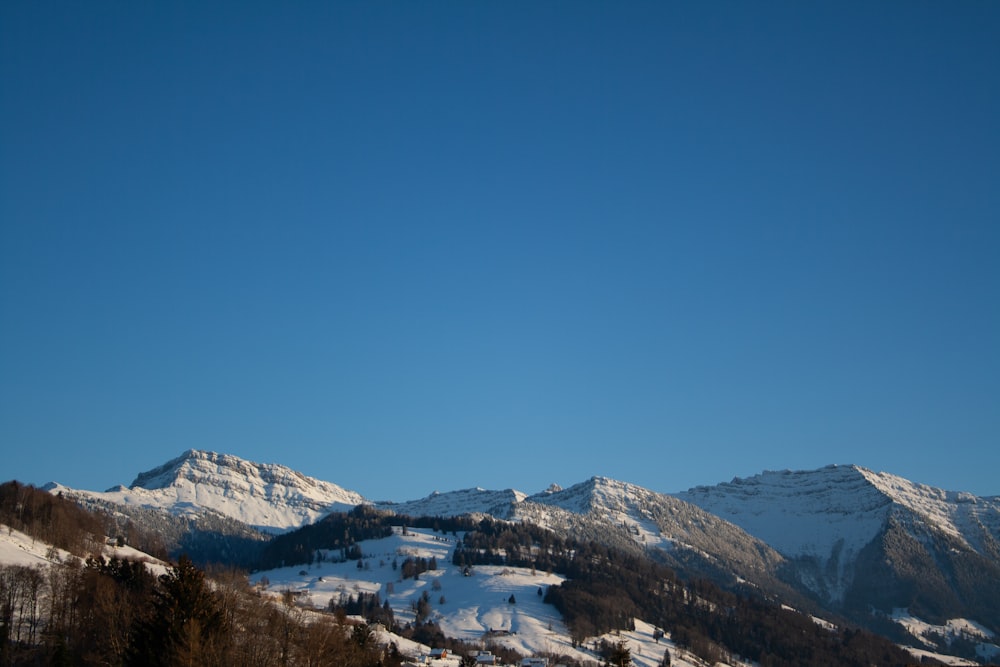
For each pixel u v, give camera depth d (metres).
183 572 148.75
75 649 177.62
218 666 138.25
